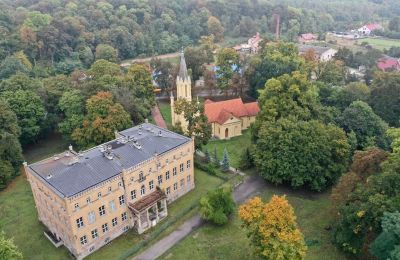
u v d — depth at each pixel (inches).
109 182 2576.3
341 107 4441.4
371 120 3784.5
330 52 7554.1
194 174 3614.7
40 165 2751.0
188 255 2568.9
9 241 2140.7
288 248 2134.6
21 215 3038.9
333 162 3233.3
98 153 2849.4
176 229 2832.2
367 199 2340.1
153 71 6018.7
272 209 2215.8
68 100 4094.5
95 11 7859.3
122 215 2751.0
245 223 2343.8
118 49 7618.1
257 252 2269.9
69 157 2807.6
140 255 2578.7
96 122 3570.4
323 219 2891.2
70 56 6732.3
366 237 2368.4
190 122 3681.1
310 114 3875.5
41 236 2785.4
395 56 7308.1
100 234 2630.4
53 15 7613.2
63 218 2481.5
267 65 5187.0
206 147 4222.4
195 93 5905.5
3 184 3435.0
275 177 3240.7
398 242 1969.7
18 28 6692.9
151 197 2861.7
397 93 4153.5
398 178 2265.0
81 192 2416.3
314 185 3166.8
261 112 3887.8
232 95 5748.0
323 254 2527.1
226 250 2596.0
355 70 6658.5
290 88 3897.6
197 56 5851.4
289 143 3191.4
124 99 4062.5
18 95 4069.9
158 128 3427.7
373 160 2706.7
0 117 3631.9
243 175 3572.8
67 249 2637.8
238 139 4434.1
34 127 4069.9
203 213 2819.9
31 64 6250.0
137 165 2731.3
